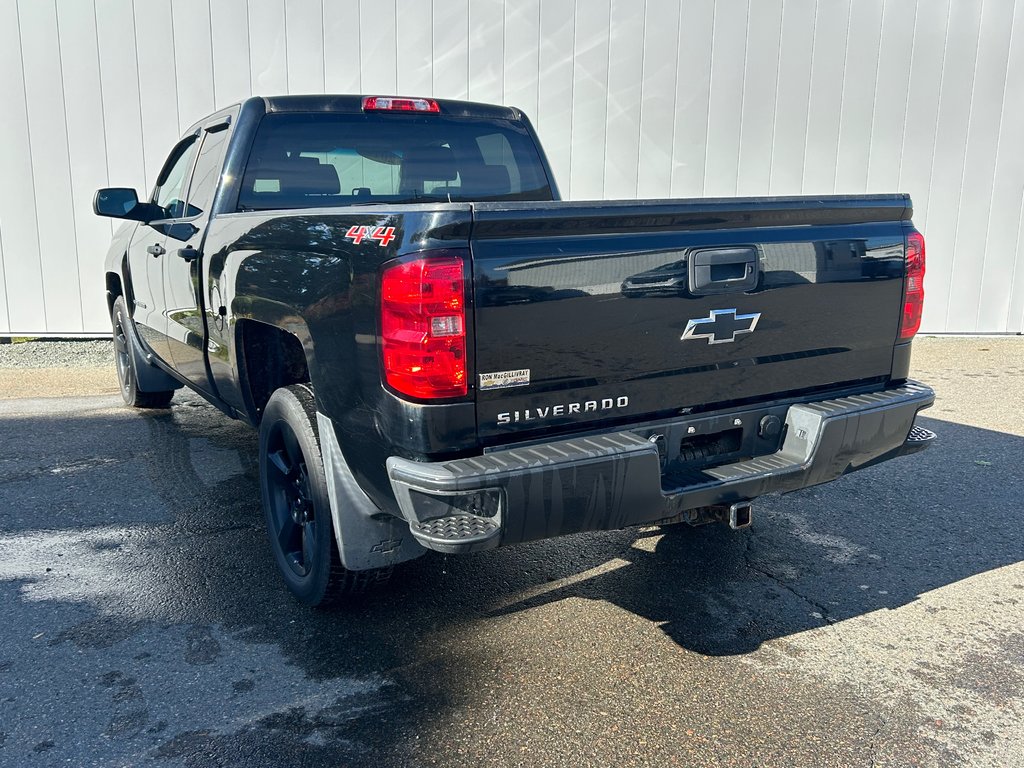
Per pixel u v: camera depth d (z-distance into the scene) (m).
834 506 4.67
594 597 3.60
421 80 8.88
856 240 3.30
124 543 4.14
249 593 3.63
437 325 2.51
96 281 8.98
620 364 2.84
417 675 3.00
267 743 2.61
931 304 9.88
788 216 3.11
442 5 8.75
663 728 2.70
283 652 3.16
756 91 9.24
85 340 9.14
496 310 2.59
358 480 2.97
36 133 8.64
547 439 2.77
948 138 9.50
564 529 2.68
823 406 3.23
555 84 9.01
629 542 4.19
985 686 2.94
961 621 3.40
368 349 2.71
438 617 3.43
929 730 2.69
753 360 3.13
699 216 2.90
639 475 2.72
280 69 8.72
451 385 2.55
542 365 2.69
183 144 5.35
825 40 9.20
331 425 3.03
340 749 2.59
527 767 2.50
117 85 8.61
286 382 3.95
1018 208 9.70
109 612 3.46
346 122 4.31
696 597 3.60
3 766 2.50
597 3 8.88
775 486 3.07
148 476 5.13
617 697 2.87
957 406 6.89
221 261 3.82
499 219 2.55
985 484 5.01
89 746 2.60
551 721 2.73
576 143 9.16
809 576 3.81
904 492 4.88
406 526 3.13
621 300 2.80
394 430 2.64
